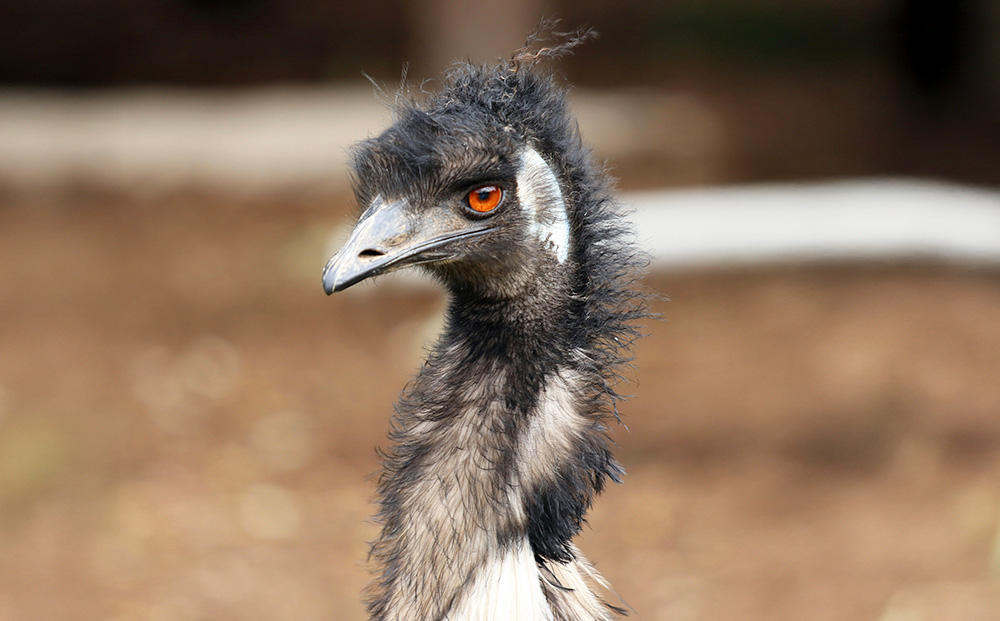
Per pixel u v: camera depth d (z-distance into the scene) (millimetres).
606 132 23234
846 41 32875
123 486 11961
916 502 11281
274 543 11062
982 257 11859
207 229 19312
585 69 30297
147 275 17422
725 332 15438
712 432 12719
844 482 11672
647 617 9797
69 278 17234
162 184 21172
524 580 4617
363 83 27484
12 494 11695
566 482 4766
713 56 31969
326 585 10461
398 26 33125
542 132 4973
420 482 4766
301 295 16844
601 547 10836
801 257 12312
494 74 5141
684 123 24578
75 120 21969
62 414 13250
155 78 28188
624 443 12594
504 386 4777
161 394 13891
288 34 32531
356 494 11883
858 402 13203
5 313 15961
